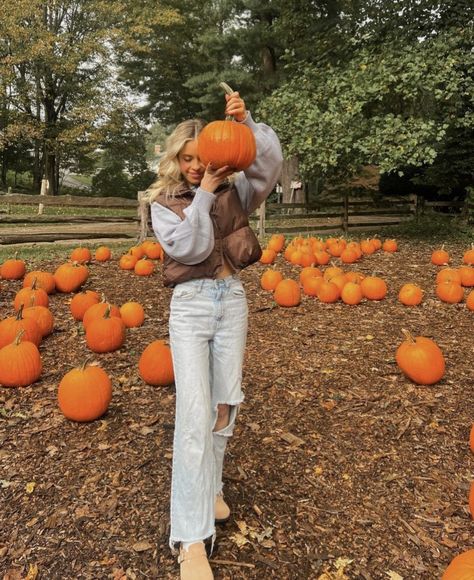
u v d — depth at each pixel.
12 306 6.41
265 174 2.40
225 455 3.27
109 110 27.19
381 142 10.95
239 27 23.39
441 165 14.99
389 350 5.01
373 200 16.83
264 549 2.52
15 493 2.90
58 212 18.94
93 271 8.66
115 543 2.54
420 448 3.36
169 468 3.12
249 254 2.35
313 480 3.04
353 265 9.33
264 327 5.75
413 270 8.88
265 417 3.73
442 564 2.44
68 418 3.67
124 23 26.09
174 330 2.33
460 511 2.79
